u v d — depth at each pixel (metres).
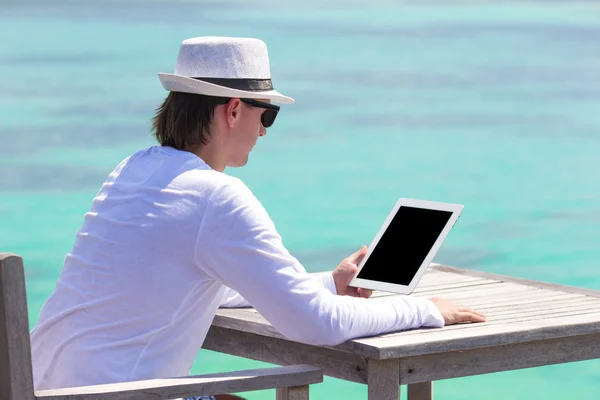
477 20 43.06
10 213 15.27
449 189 17.69
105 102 24.78
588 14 45.12
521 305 4.40
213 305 3.98
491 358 3.92
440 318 3.95
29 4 45.03
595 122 24.05
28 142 20.44
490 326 3.95
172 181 3.88
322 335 3.74
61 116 23.11
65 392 3.33
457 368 3.85
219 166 4.16
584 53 34.59
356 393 8.55
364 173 18.77
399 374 3.73
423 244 4.42
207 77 4.10
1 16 41.12
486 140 22.03
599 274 12.96
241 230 3.76
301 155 20.17
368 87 28.17
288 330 3.80
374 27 40.62
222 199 3.79
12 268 3.25
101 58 31.39
